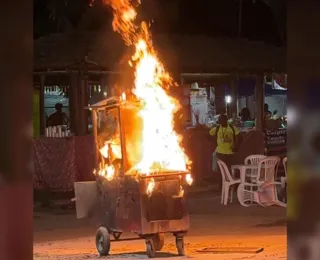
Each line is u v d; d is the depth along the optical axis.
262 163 16.62
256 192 16.52
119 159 9.33
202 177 21.03
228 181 17.17
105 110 9.80
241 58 22.75
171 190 9.02
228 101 24.25
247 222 14.01
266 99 27.33
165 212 8.98
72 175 18.48
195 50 22.45
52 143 18.61
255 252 9.59
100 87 22.41
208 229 13.10
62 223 14.80
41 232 13.40
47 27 27.14
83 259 9.28
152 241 9.15
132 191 8.98
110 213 9.52
